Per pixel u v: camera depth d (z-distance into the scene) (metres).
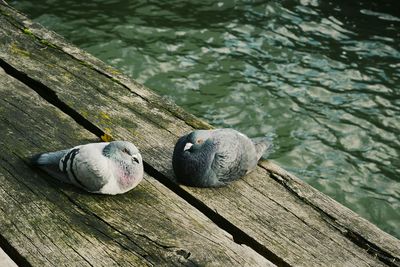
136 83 2.47
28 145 2.09
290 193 2.01
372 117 3.83
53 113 2.25
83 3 4.85
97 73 2.50
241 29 4.70
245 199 1.98
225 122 3.68
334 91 4.05
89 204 1.90
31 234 1.79
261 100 3.90
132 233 1.82
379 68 4.34
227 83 4.04
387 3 5.24
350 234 1.87
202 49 4.39
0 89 2.34
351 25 4.89
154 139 2.19
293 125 3.71
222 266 1.75
